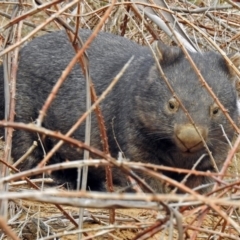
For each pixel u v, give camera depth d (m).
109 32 13.43
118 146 10.47
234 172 11.79
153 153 10.65
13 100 7.86
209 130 9.74
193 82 9.85
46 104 5.96
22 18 8.00
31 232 8.91
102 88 11.30
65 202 5.67
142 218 9.37
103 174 11.53
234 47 13.89
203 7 15.16
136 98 10.48
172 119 9.91
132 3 9.70
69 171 12.04
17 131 11.97
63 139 5.95
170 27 10.33
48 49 12.09
